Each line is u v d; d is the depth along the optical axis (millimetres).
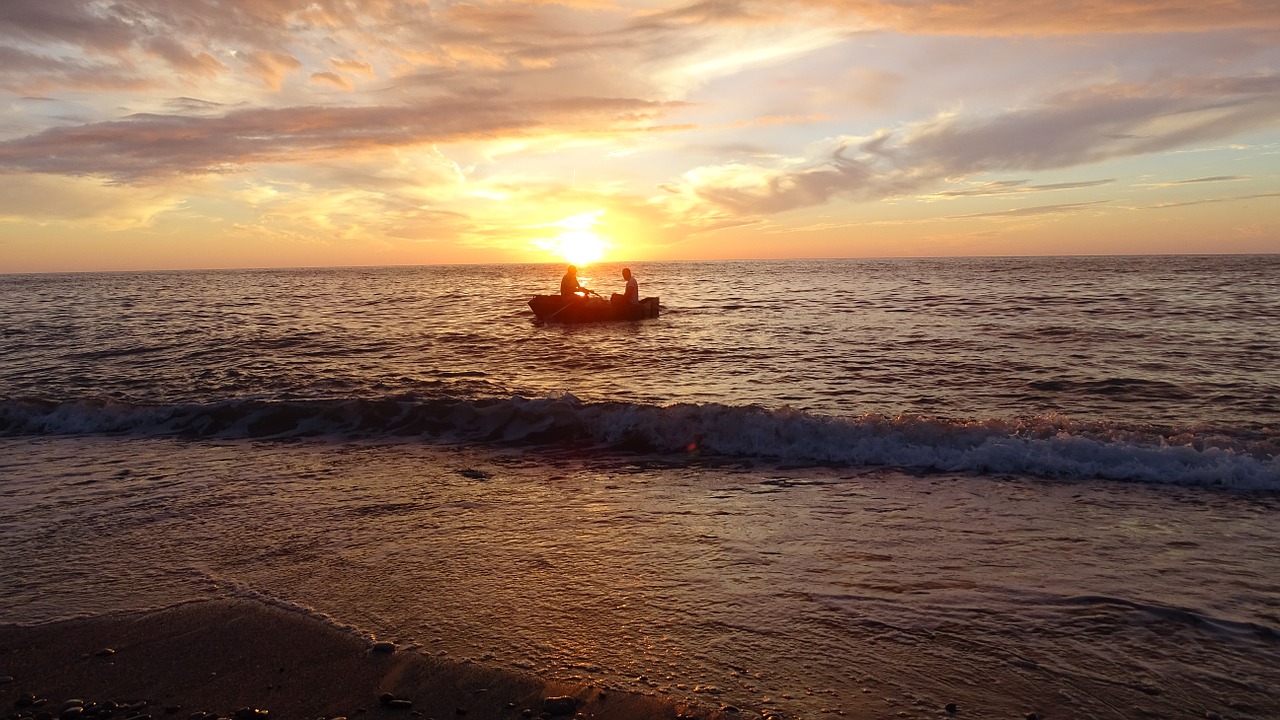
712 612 3855
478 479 6688
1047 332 17859
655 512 5613
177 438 8617
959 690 3086
